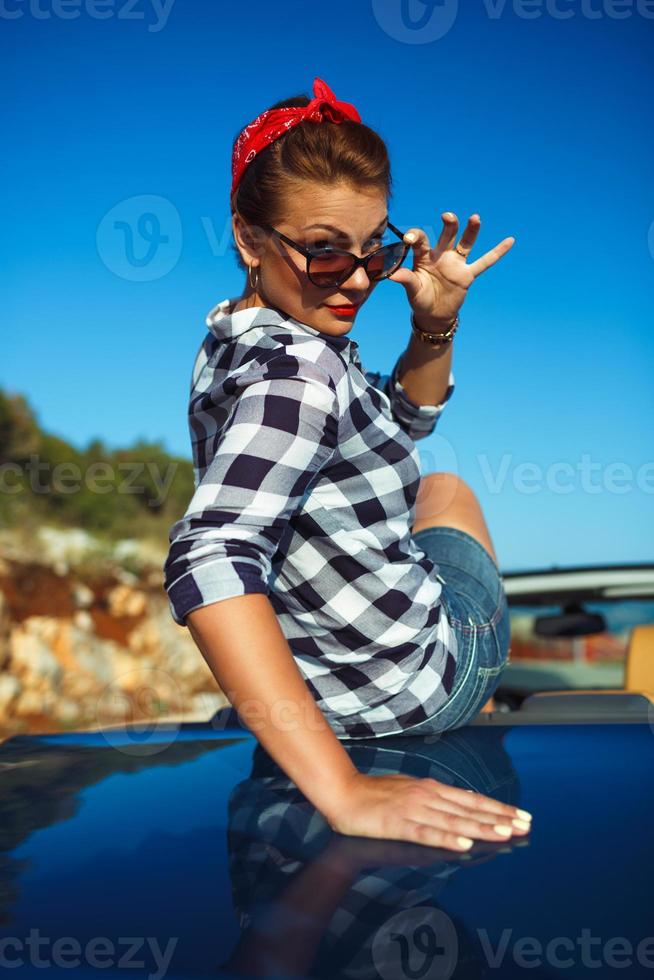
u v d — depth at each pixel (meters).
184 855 0.85
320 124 1.21
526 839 0.86
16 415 20.70
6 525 18.86
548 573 3.02
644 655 2.08
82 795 1.04
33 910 0.74
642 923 0.68
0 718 15.53
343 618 1.30
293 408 1.07
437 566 1.67
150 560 20.14
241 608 0.98
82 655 17.44
